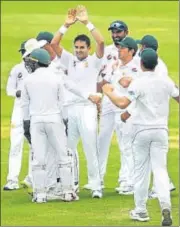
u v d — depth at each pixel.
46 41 42.28
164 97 34.56
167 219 34.38
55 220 37.28
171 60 106.38
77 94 41.44
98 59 41.75
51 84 40.28
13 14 138.25
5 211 39.56
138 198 35.84
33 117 40.47
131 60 41.47
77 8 41.72
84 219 37.22
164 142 34.66
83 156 59.31
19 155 46.41
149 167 35.34
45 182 41.66
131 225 35.44
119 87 41.72
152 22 128.50
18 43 119.06
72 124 42.19
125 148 42.00
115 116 42.62
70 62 42.12
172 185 42.75
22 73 44.91
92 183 42.38
